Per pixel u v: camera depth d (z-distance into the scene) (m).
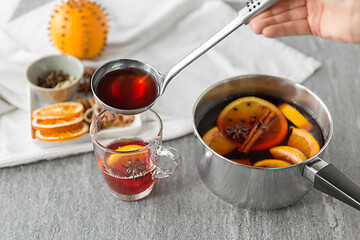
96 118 0.62
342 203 0.63
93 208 0.63
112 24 0.87
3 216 0.62
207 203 0.64
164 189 0.65
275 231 0.61
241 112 0.65
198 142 0.59
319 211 0.63
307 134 0.62
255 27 0.69
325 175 0.54
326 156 0.68
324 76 0.80
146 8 0.90
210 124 0.64
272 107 0.65
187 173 0.67
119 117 0.68
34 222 0.62
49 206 0.63
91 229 0.61
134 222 0.62
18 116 0.73
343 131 0.72
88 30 0.77
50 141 0.67
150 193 0.65
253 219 0.62
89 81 0.76
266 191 0.57
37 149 0.68
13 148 0.68
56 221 0.62
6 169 0.67
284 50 0.83
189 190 0.65
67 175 0.67
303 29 0.68
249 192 0.58
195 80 0.79
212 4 0.90
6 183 0.66
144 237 0.60
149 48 0.85
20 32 0.86
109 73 0.59
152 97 0.57
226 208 0.63
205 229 0.61
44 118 0.68
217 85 0.65
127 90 0.58
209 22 0.89
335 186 0.53
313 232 0.61
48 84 0.73
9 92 0.74
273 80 0.65
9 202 0.64
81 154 0.69
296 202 0.63
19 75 0.77
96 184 0.66
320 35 0.67
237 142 0.62
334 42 0.86
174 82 0.79
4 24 0.88
